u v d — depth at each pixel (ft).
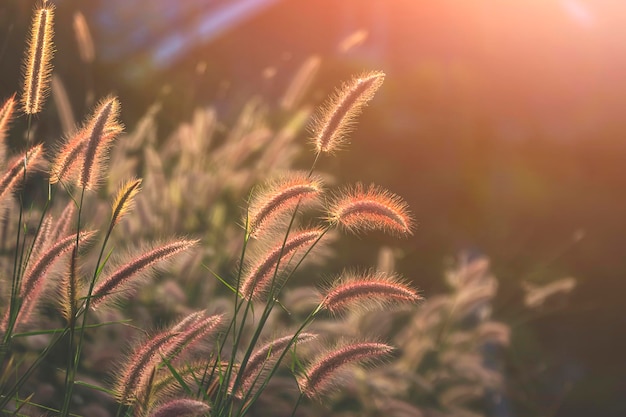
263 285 9.78
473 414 18.47
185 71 48.06
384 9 64.69
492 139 54.54
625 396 30.17
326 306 9.59
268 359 9.78
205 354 11.90
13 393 9.92
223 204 21.42
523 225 46.06
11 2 26.73
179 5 51.11
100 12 48.14
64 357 14.16
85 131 9.66
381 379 16.29
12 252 14.25
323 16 63.93
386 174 48.06
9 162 10.57
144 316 15.14
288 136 21.65
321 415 15.35
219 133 27.55
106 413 12.99
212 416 8.93
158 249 9.29
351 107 10.16
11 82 26.96
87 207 17.60
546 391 25.02
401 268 32.63
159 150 25.64
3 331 9.66
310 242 9.89
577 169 53.72
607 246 41.86
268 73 27.73
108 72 40.88
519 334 25.27
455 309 19.38
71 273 8.90
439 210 47.93
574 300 36.14
